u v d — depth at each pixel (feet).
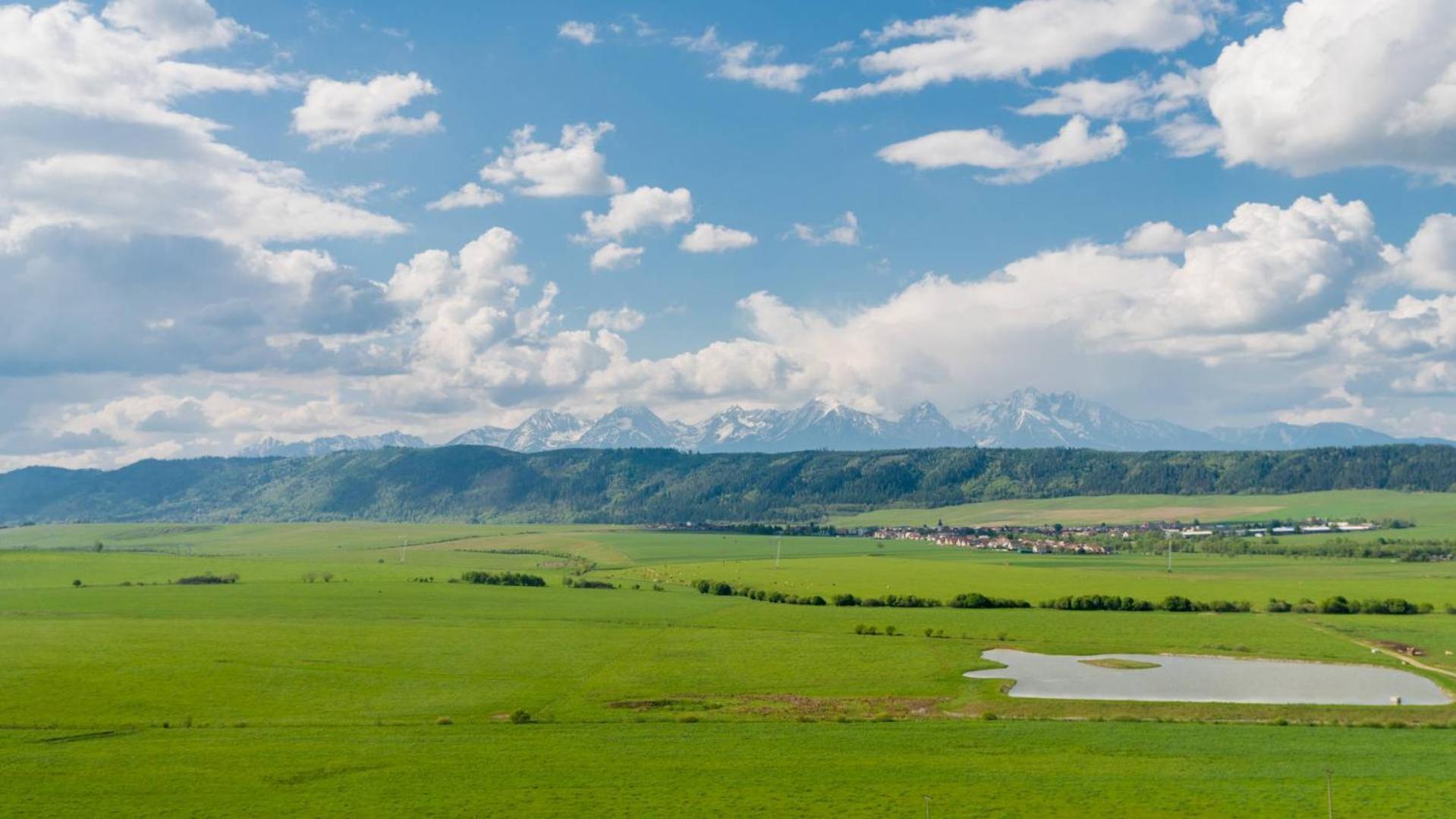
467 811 224.12
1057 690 355.77
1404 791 230.07
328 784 242.78
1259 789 233.14
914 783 241.14
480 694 349.41
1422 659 419.54
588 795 234.17
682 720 309.83
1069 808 222.48
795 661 410.52
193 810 224.94
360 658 412.77
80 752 271.08
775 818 218.18
